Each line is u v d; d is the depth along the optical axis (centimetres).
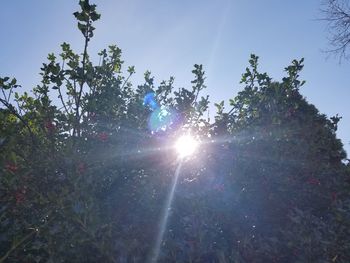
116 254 288
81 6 415
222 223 342
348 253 309
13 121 497
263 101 540
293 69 539
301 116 549
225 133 484
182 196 340
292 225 355
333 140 582
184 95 514
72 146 406
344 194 451
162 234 325
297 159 463
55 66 427
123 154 427
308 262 300
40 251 313
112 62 546
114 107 534
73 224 288
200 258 295
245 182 410
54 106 460
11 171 359
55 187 337
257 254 309
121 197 383
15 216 340
